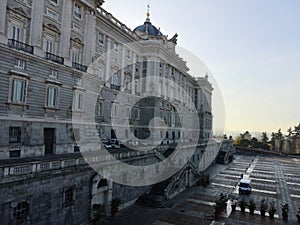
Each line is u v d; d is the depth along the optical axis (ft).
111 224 73.87
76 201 66.08
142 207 90.94
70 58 105.91
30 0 87.25
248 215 90.27
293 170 204.85
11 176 49.34
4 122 75.97
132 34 155.63
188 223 79.61
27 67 83.10
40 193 55.57
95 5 118.32
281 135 474.90
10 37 81.20
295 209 100.07
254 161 260.83
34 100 85.76
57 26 98.07
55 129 93.50
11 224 49.26
